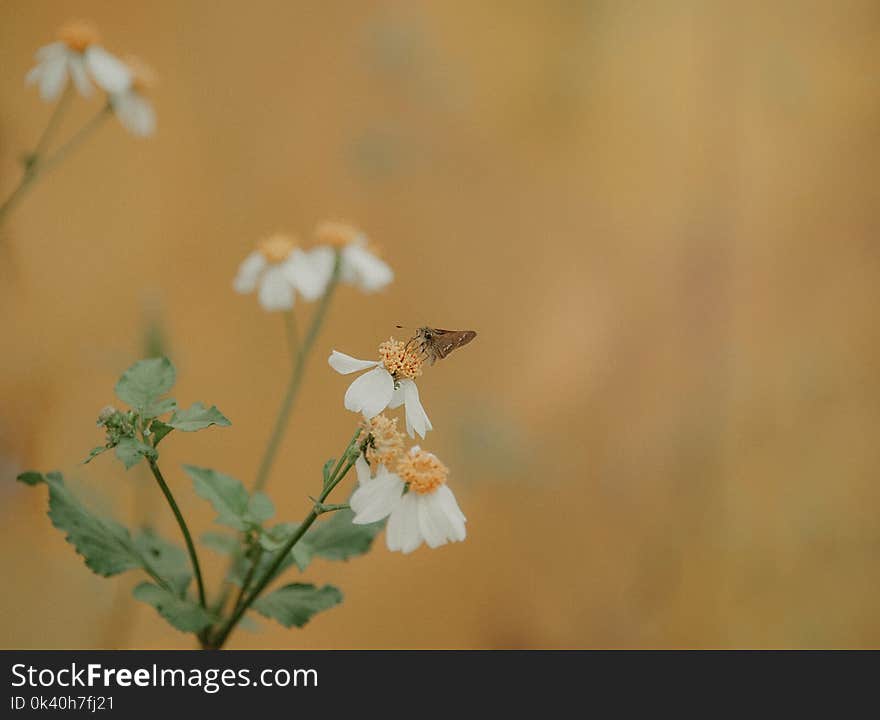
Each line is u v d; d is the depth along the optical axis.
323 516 1.03
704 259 1.95
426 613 1.54
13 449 1.34
